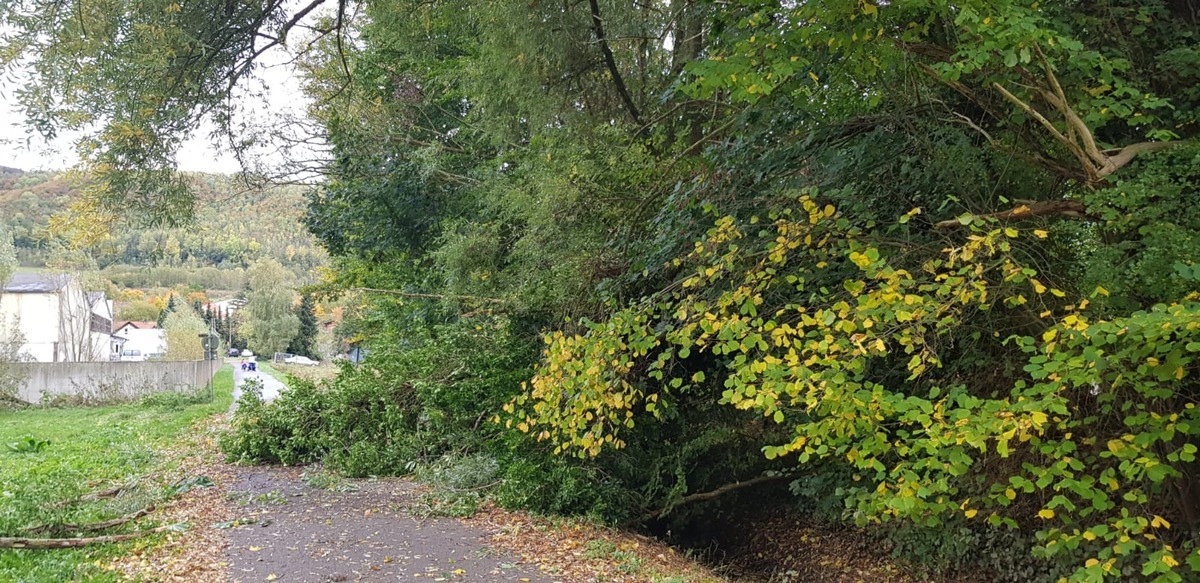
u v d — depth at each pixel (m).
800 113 6.30
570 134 8.72
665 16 9.42
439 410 10.65
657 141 8.32
